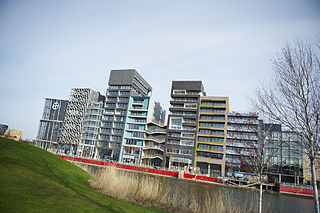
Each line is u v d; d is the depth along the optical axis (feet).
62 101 433.89
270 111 44.50
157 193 64.44
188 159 269.85
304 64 38.91
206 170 262.06
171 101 306.14
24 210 28.30
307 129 36.86
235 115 268.41
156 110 361.30
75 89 390.63
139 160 300.20
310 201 159.53
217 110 284.00
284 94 41.19
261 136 56.29
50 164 62.18
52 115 427.33
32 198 33.35
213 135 269.23
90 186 60.44
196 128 279.49
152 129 316.40
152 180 69.05
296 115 39.11
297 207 121.08
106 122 336.08
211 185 193.16
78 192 45.83
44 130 418.51
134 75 350.64
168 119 297.53
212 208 60.23
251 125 57.72
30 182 40.70
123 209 41.65
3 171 41.16
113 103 341.62
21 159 52.70
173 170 230.27
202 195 106.83
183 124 287.69
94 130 340.80
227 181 207.31
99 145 325.83
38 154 64.08
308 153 38.58
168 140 288.10
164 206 57.41
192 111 292.20
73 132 358.02
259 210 53.67
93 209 35.68
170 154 277.03
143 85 383.65
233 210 63.82
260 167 57.31
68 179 56.29
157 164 299.99
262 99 47.26
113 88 352.69
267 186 197.06
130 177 71.41
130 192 62.23
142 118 325.42
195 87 308.60
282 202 132.67
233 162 250.16
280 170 229.45
